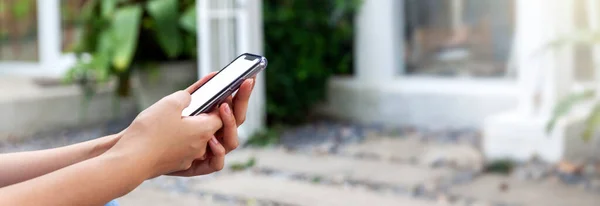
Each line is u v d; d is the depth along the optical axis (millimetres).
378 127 4941
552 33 3811
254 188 3477
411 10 5035
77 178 856
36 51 6492
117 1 4988
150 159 917
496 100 4609
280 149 4320
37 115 4992
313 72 4969
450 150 4176
